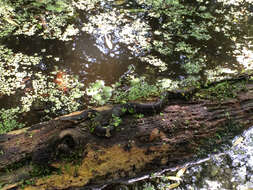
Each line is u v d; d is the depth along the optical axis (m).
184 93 2.64
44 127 2.27
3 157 2.07
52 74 3.48
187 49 3.99
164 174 2.47
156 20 4.48
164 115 2.48
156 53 3.91
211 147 2.59
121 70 3.64
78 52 3.79
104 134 2.17
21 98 3.17
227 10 4.88
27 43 3.82
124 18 4.44
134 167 2.31
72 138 2.08
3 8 4.26
